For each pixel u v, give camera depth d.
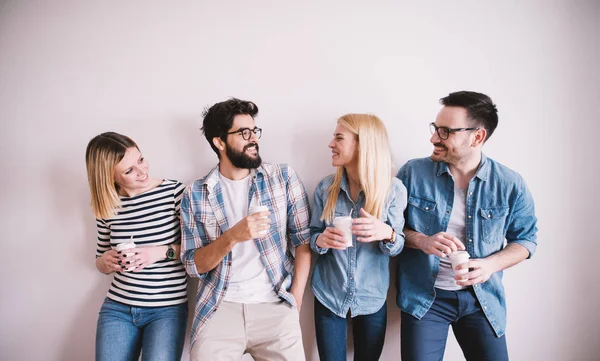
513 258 1.24
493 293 1.29
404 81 1.50
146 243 1.36
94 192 1.35
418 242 1.26
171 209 1.40
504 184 1.28
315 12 1.50
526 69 1.50
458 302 1.27
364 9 1.50
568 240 1.52
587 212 1.51
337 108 1.51
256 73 1.51
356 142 1.27
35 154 1.54
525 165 1.51
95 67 1.53
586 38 1.49
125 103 1.53
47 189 1.54
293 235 1.39
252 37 1.50
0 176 1.54
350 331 1.53
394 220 1.28
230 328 1.26
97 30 1.53
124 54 1.52
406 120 1.51
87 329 1.55
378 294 1.31
